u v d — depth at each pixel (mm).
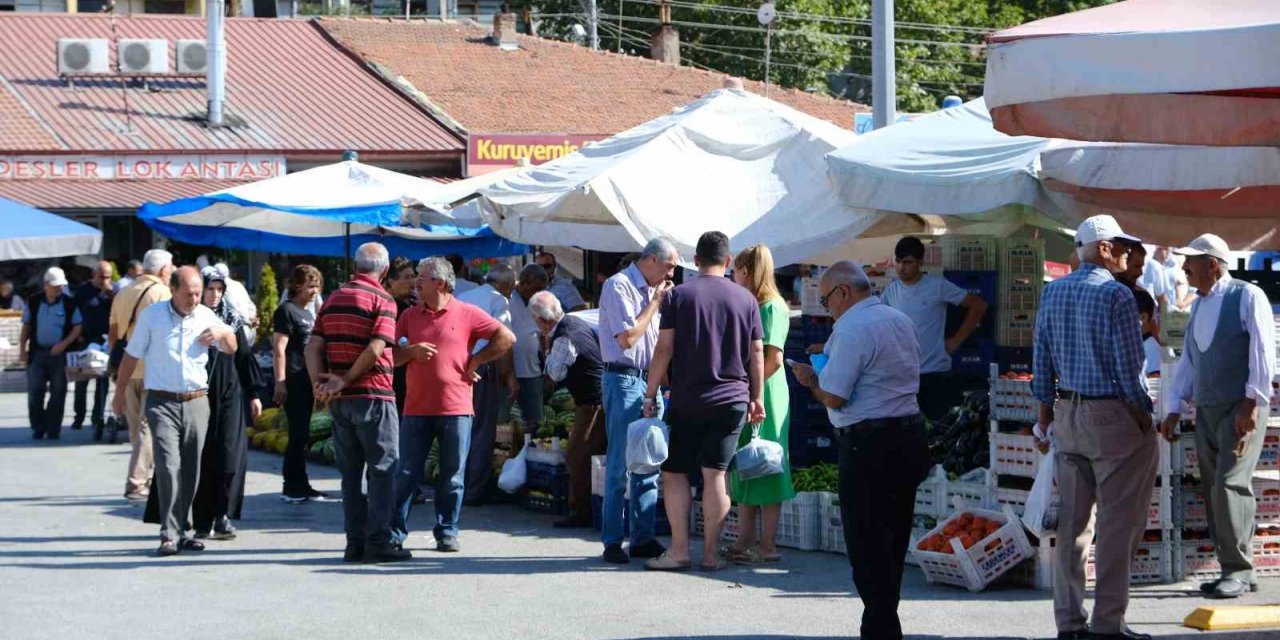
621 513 10500
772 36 50312
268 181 18594
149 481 13758
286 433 17594
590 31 48250
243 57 36500
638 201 12453
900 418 7785
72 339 18812
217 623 8586
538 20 54812
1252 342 8914
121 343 13758
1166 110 6914
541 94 36750
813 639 8141
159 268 13844
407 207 16312
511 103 36031
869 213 12375
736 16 51188
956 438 11180
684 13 51719
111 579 9922
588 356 11961
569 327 12055
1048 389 8102
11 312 27828
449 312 10891
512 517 12758
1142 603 9086
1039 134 7129
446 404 10883
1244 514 9234
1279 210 10648
